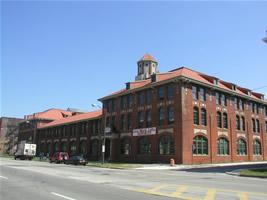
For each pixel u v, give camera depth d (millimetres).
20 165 37438
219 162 47125
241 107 55531
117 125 54406
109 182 17359
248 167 37094
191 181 18531
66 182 17203
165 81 45000
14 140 124438
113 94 56219
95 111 73750
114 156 53219
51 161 53875
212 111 47812
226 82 54375
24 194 12406
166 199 11062
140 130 48719
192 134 43375
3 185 15562
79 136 70438
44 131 88812
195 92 45531
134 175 23625
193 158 42719
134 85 53062
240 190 13789
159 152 45188
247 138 55406
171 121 44094
